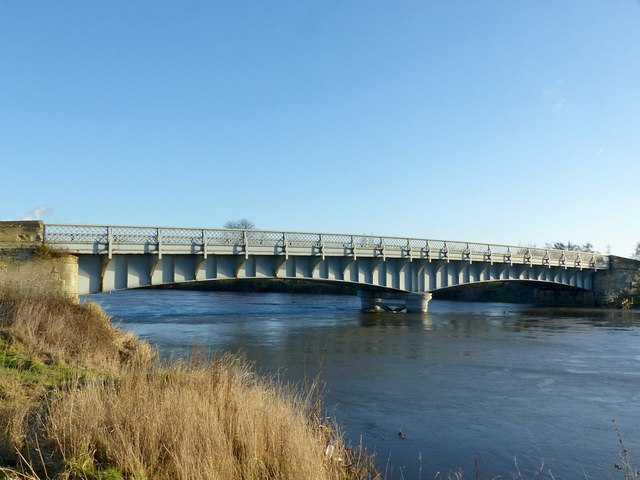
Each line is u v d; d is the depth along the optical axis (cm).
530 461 1197
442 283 5481
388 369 2320
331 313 5350
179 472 737
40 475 707
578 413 1611
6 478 660
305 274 4459
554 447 1293
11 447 775
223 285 11394
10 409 914
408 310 5362
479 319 4903
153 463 768
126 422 847
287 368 2291
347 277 4722
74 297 2634
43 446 800
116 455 766
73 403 897
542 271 6412
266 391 1258
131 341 2300
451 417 1549
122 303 6694
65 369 1390
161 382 1151
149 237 3456
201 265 3878
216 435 835
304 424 1015
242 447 850
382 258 4856
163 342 2952
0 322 1773
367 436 1351
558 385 2020
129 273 3484
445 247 5350
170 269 3691
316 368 2317
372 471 1055
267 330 3744
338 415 1547
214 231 3784
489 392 1888
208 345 2886
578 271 6950
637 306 6794
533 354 2806
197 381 1162
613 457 1225
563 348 3045
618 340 3428
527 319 4966
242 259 3988
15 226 2866
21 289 2295
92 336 1980
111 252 3256
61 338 1753
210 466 741
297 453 841
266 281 10900
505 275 5997
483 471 1127
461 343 3203
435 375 2197
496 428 1445
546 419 1541
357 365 2408
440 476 1088
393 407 1655
